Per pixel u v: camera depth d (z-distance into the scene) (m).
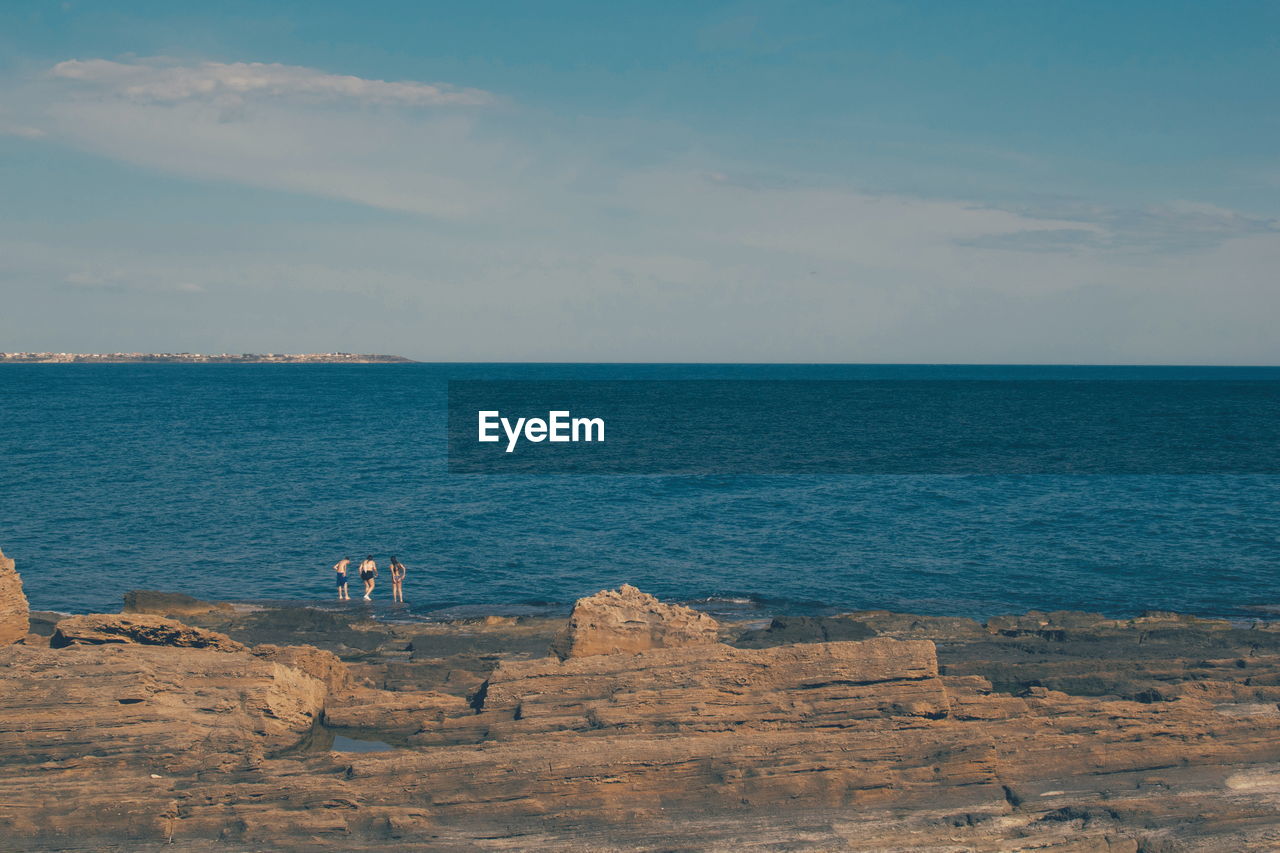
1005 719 19.00
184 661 19.42
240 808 16.36
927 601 37.56
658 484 69.00
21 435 98.00
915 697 18.77
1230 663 23.31
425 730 19.52
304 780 16.86
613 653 21.14
